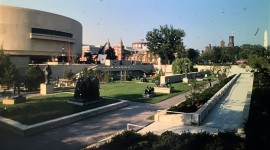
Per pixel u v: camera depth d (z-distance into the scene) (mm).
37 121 15242
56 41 76500
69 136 13859
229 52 105250
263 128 10484
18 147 12078
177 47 87375
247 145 9180
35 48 70312
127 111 20203
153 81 45469
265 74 30688
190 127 14703
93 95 21516
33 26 69250
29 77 31047
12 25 65562
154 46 90312
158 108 21516
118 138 10375
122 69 66250
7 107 18688
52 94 27172
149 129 14523
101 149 9648
